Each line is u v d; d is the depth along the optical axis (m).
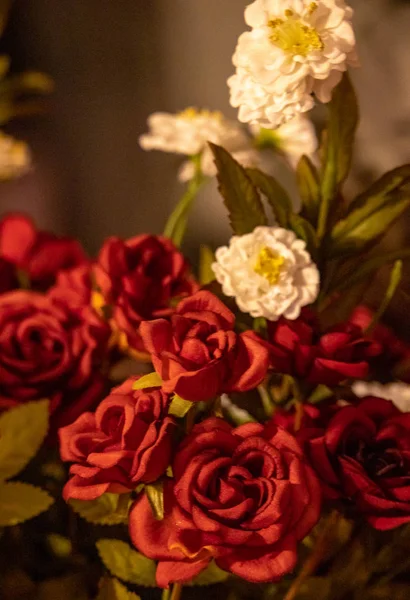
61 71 0.80
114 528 0.47
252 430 0.39
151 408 0.39
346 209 0.46
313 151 0.54
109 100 0.79
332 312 0.46
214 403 0.40
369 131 0.62
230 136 0.53
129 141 0.79
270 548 0.38
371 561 0.45
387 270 0.55
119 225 0.83
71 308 0.49
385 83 0.61
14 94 0.82
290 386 0.46
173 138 0.53
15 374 0.47
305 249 0.44
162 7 0.72
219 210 0.72
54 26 0.79
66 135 0.82
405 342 0.56
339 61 0.41
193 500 0.38
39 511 0.44
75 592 0.45
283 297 0.42
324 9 0.41
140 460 0.38
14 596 0.45
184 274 0.48
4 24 0.74
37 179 0.85
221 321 0.40
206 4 0.68
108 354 0.49
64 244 0.56
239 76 0.42
